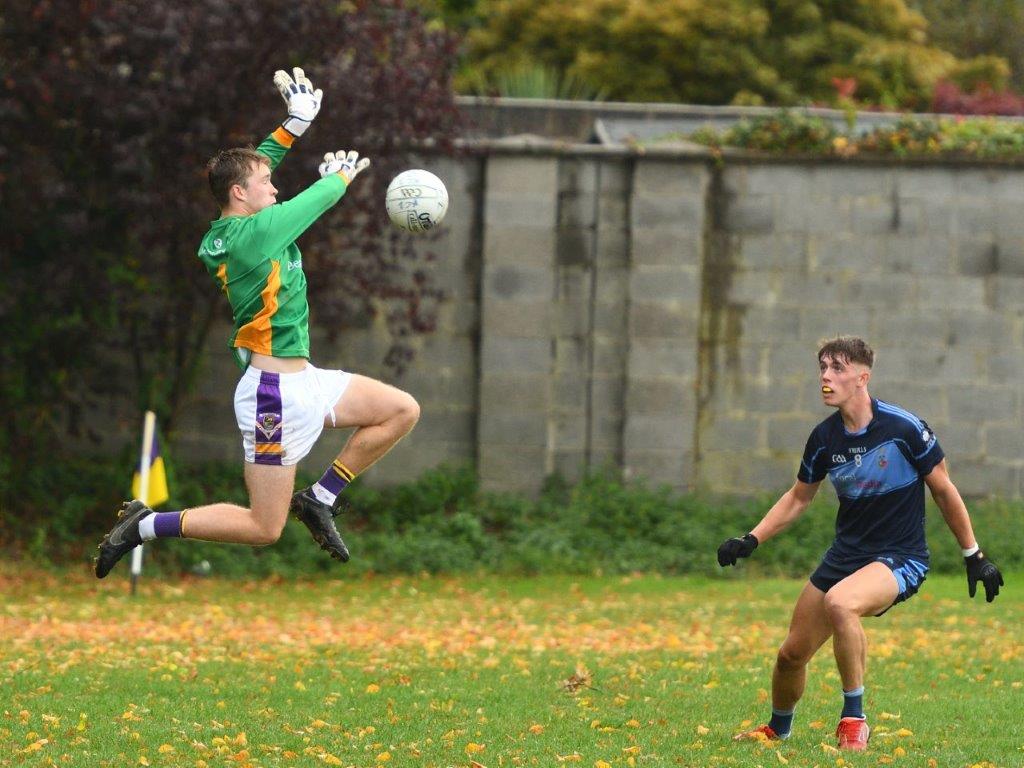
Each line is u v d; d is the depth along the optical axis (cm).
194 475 6550
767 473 6569
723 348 6556
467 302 6631
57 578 5700
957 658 4047
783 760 2642
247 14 5353
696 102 10606
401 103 5750
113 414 6600
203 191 5544
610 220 6538
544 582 5881
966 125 6538
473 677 3656
